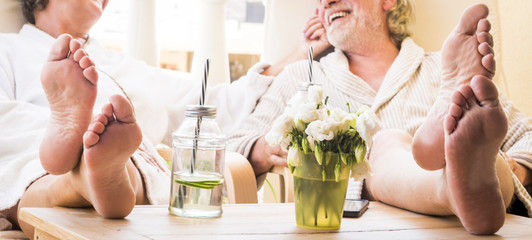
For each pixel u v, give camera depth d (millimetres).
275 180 2162
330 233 1052
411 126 1815
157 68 2096
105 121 989
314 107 1045
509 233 1123
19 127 1587
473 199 1049
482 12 1113
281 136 1062
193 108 1086
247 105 1997
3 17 1922
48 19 1901
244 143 1815
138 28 2221
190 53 3574
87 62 1087
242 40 3506
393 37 2020
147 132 1927
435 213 1259
